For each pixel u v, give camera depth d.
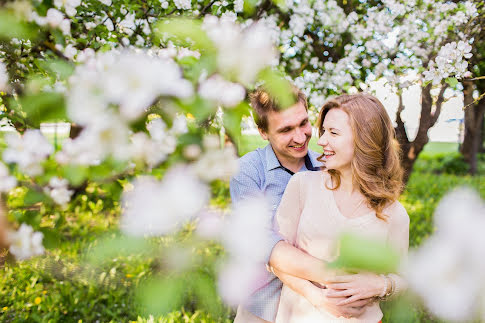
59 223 0.99
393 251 0.29
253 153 1.81
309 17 3.69
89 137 0.50
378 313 1.41
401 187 1.43
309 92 3.54
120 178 0.67
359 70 3.70
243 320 1.65
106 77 0.46
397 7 3.39
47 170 0.68
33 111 0.50
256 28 0.53
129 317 2.71
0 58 0.95
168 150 0.56
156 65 0.47
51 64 0.62
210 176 0.55
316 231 1.39
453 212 0.30
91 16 2.23
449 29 3.23
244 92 0.55
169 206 0.49
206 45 0.53
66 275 2.22
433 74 2.44
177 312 2.36
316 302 1.30
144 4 2.45
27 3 0.67
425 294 0.30
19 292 2.96
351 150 1.39
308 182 1.51
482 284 0.28
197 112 0.54
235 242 0.58
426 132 4.21
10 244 0.94
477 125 10.89
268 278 1.51
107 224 3.61
